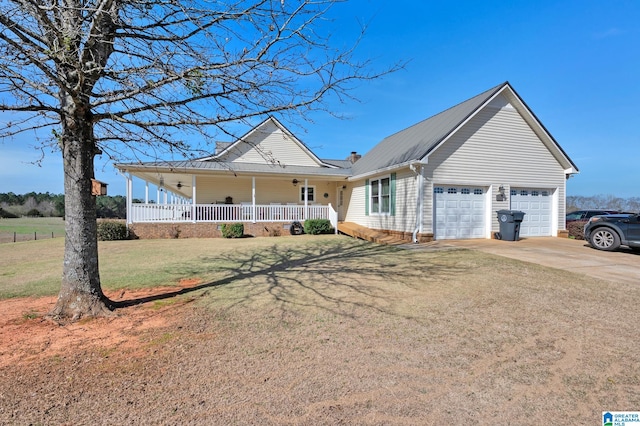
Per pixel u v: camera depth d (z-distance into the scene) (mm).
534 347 3617
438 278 6816
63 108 4414
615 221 10117
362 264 8430
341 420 2379
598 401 2641
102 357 3328
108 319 4434
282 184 19812
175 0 4160
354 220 19188
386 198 15461
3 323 4254
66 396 2645
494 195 13797
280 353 3445
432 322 4359
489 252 10039
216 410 2486
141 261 9078
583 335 3939
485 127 13711
